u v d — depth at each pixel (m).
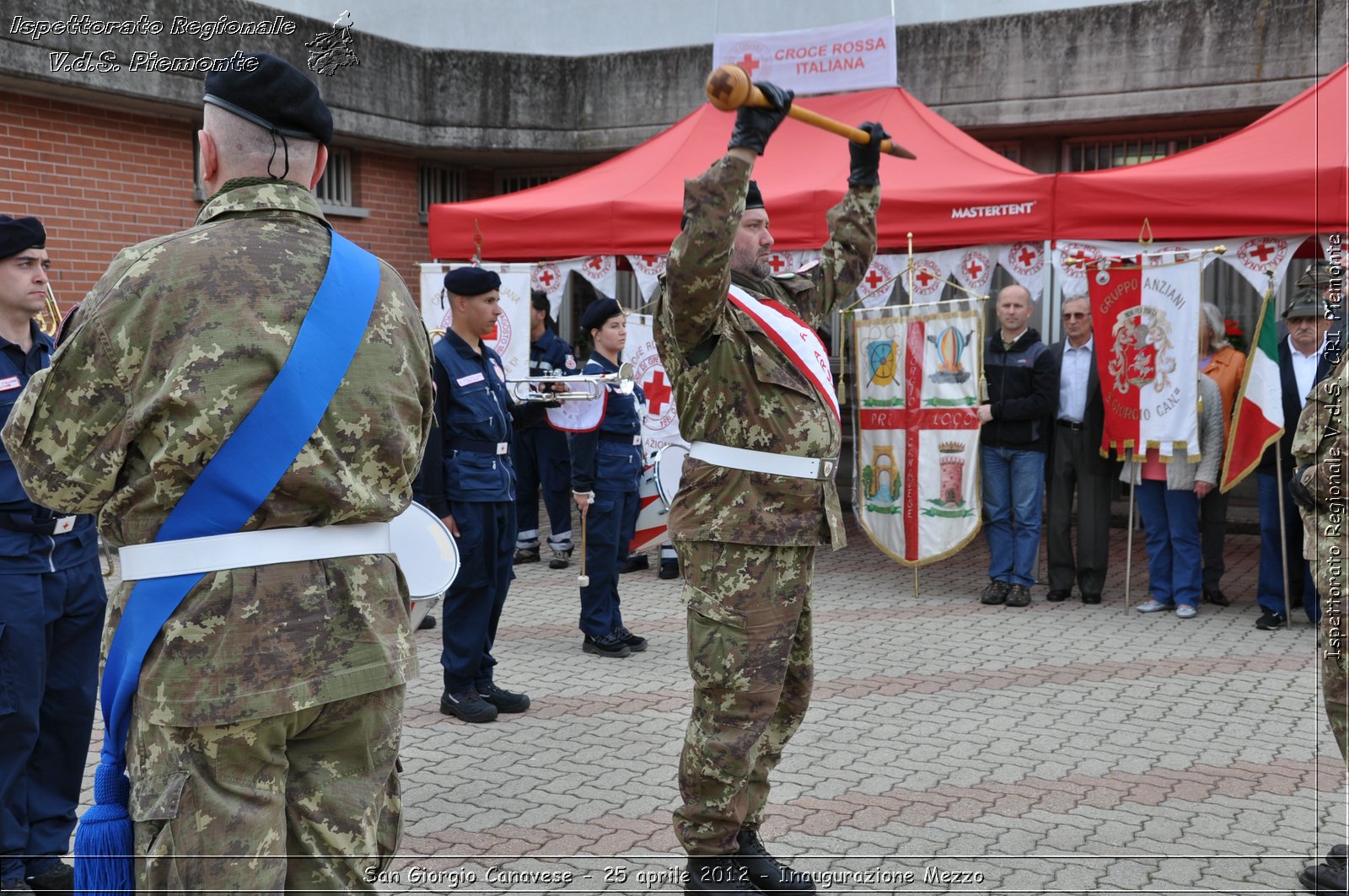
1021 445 7.29
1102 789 4.16
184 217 10.08
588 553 6.06
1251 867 3.51
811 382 3.22
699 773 3.17
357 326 2.02
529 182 13.34
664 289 3.22
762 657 3.14
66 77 8.50
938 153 8.64
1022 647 6.29
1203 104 10.23
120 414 1.90
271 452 1.90
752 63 9.54
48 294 3.38
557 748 4.60
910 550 7.54
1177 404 6.85
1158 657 6.06
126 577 1.98
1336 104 7.50
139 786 1.91
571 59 12.13
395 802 2.20
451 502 4.84
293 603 1.94
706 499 3.19
